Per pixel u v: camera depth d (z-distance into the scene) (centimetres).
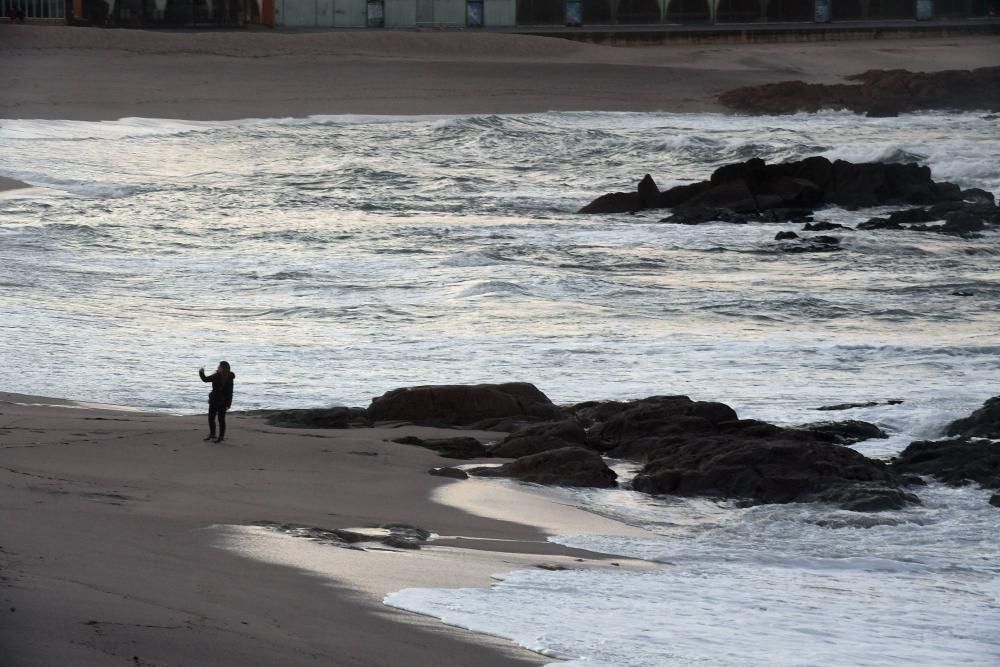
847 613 3916
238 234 17500
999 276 14738
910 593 4212
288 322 11588
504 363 9694
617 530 5088
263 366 9506
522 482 5919
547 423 6812
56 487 4944
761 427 6662
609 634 3469
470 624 3441
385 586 3781
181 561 3834
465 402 7456
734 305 12575
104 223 18250
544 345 10438
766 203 19888
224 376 6191
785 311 12350
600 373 9356
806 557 4734
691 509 5553
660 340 10706
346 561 4050
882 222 18475
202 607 3297
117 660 2786
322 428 7100
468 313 11975
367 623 3353
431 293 13100
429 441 6625
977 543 4978
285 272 14412
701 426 6844
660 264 15275
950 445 6581
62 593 3259
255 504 4972
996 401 7450
